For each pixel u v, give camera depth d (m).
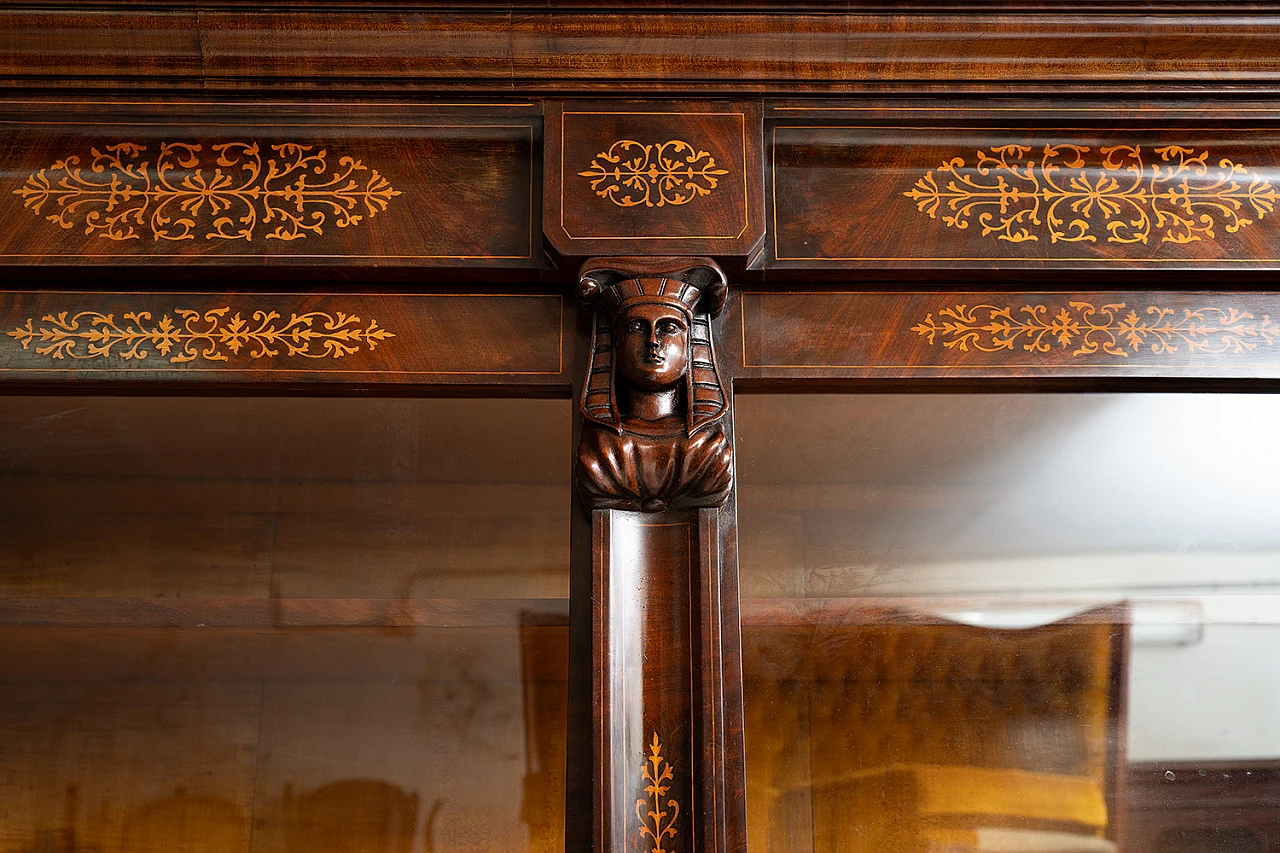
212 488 1.26
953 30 1.27
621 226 1.25
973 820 1.18
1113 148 1.30
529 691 1.20
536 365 1.26
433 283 1.28
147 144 1.30
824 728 1.19
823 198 1.29
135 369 1.25
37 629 1.21
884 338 1.27
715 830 1.10
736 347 1.26
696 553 1.19
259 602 1.22
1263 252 1.29
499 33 1.27
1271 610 1.25
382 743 1.19
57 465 1.26
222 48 1.28
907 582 1.24
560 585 1.22
